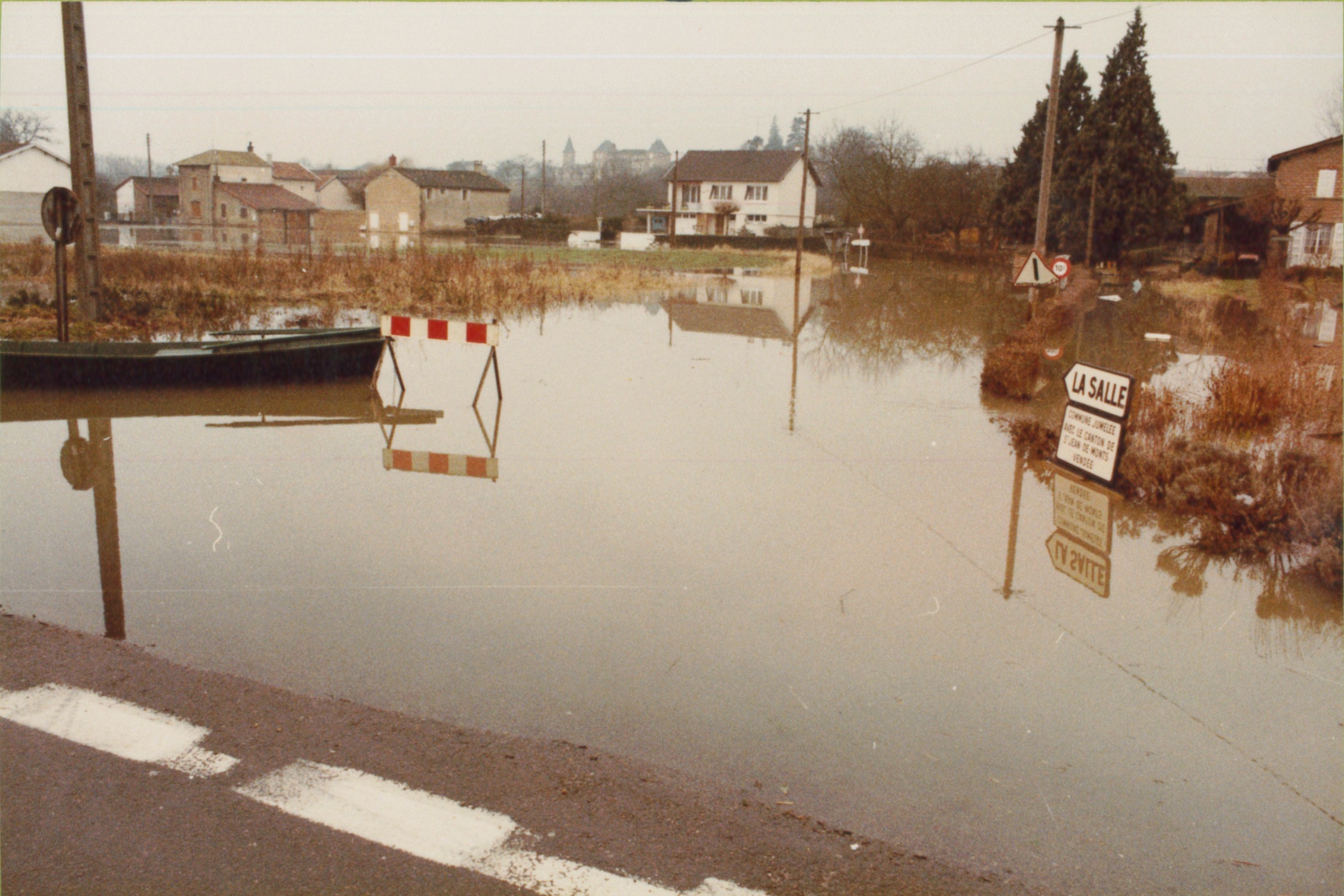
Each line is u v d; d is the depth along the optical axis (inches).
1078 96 2000.5
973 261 2162.9
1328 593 257.1
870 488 345.1
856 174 2618.1
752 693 191.9
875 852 140.3
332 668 195.9
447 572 253.3
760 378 582.9
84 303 687.7
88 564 250.8
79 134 670.5
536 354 650.8
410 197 2989.7
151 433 393.1
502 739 167.2
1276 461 320.5
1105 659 214.1
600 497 324.2
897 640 219.8
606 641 214.2
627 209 3560.5
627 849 137.7
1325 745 179.9
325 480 335.0
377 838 137.9
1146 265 1894.7
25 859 130.0
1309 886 138.7
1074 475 365.4
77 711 169.3
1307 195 1774.1
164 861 130.9
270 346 484.7
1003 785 162.6
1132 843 147.7
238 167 2972.4
